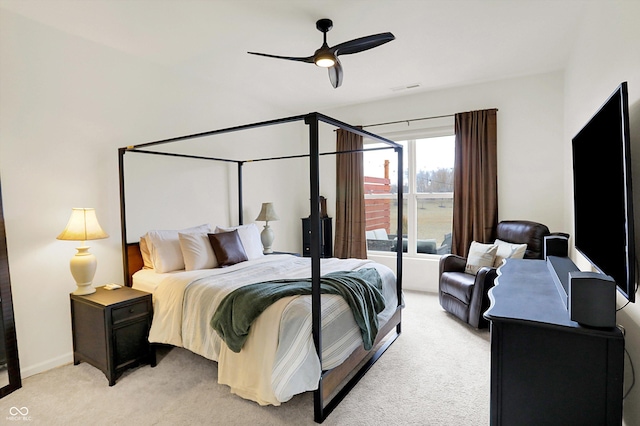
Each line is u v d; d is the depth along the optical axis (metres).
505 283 1.88
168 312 2.51
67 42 2.74
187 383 2.35
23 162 2.49
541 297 1.60
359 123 4.93
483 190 4.03
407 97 4.57
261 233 4.40
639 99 1.41
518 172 3.95
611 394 1.24
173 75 3.57
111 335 2.35
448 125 4.31
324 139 5.31
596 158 1.58
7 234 2.41
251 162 4.57
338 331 2.13
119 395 2.21
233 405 2.09
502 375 1.38
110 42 2.92
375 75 3.80
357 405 2.08
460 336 3.07
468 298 3.23
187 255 3.04
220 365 2.17
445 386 2.28
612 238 1.35
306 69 3.60
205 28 2.70
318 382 1.89
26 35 2.50
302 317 1.95
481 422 1.92
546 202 3.83
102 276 2.97
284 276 2.68
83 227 2.49
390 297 2.91
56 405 2.11
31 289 2.53
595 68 2.22
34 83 2.54
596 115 1.56
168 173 3.54
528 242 3.38
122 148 2.97
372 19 2.59
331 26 2.63
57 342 2.66
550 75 3.76
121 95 3.11
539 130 3.83
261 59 3.33
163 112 3.47
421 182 4.71
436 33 2.82
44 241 2.60
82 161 2.83
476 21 2.64
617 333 1.19
